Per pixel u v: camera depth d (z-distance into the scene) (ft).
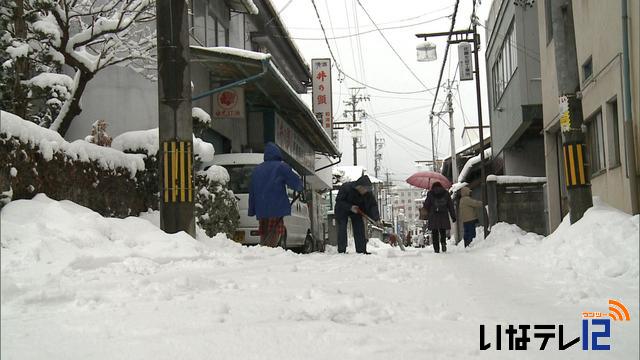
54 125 35.99
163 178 29.50
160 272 20.45
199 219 37.52
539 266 23.50
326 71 92.58
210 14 60.80
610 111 34.94
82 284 17.24
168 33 29.73
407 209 451.12
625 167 31.99
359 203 38.86
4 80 32.17
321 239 64.08
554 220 50.24
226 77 55.06
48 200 24.36
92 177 30.71
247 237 44.50
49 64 36.91
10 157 23.38
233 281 18.70
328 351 10.69
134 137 38.88
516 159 69.41
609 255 21.40
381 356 10.39
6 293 14.92
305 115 66.85
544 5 49.65
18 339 11.47
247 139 65.21
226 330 12.15
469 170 88.99
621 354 10.91
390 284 19.20
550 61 48.32
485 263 26.23
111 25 35.88
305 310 13.97
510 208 59.11
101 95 45.27
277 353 10.57
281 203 33.14
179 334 11.84
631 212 30.58
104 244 22.45
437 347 11.03
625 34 30.89
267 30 79.15
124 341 11.32
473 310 14.67
